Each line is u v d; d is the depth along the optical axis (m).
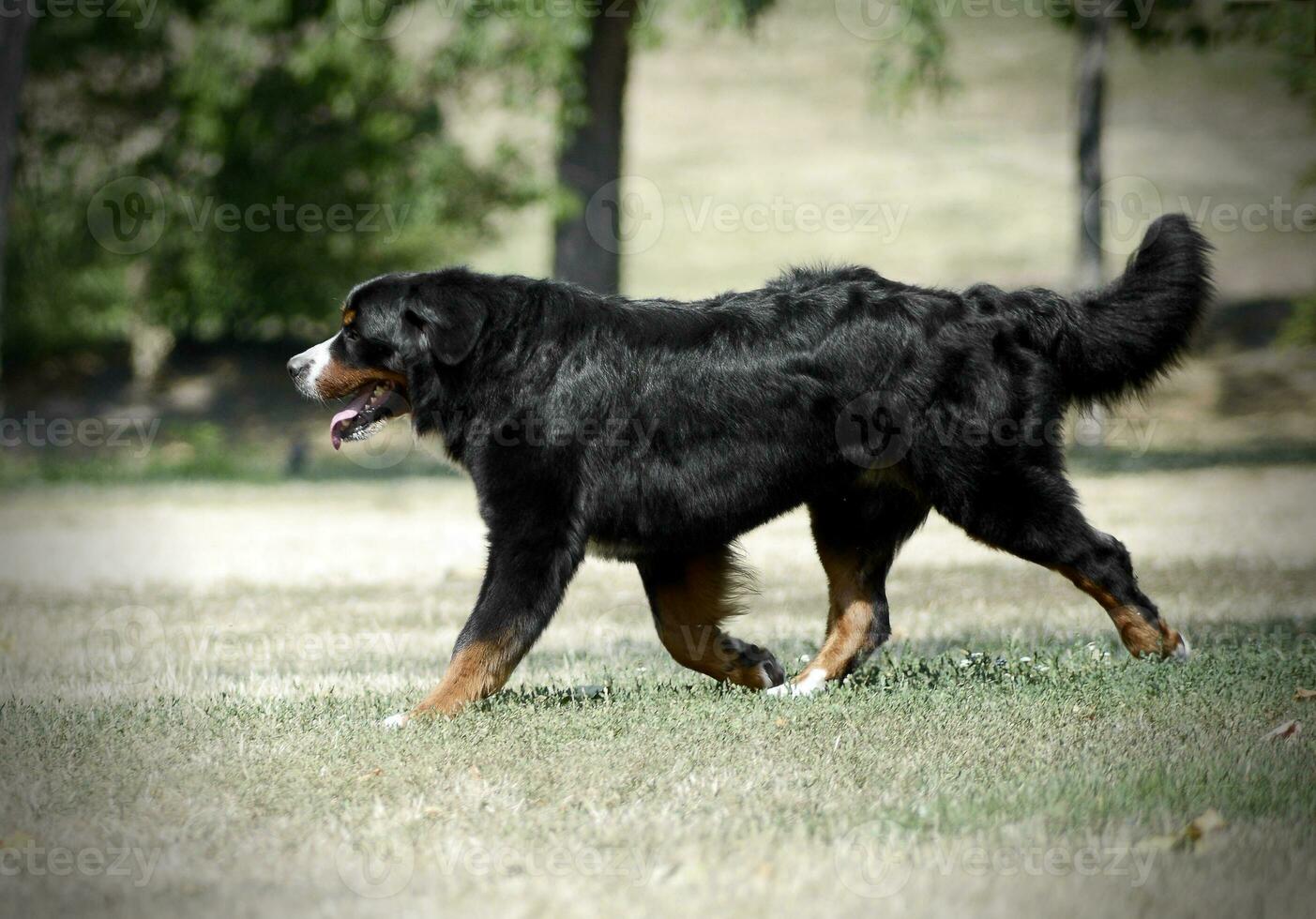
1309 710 7.41
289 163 29.27
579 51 26.98
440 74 27.09
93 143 32.62
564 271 27.73
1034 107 57.16
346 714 7.98
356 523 21.73
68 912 5.01
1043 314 8.42
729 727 7.40
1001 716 7.49
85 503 24.94
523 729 7.39
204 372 38.03
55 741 7.38
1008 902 4.90
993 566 15.47
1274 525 17.66
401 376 8.49
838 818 5.84
